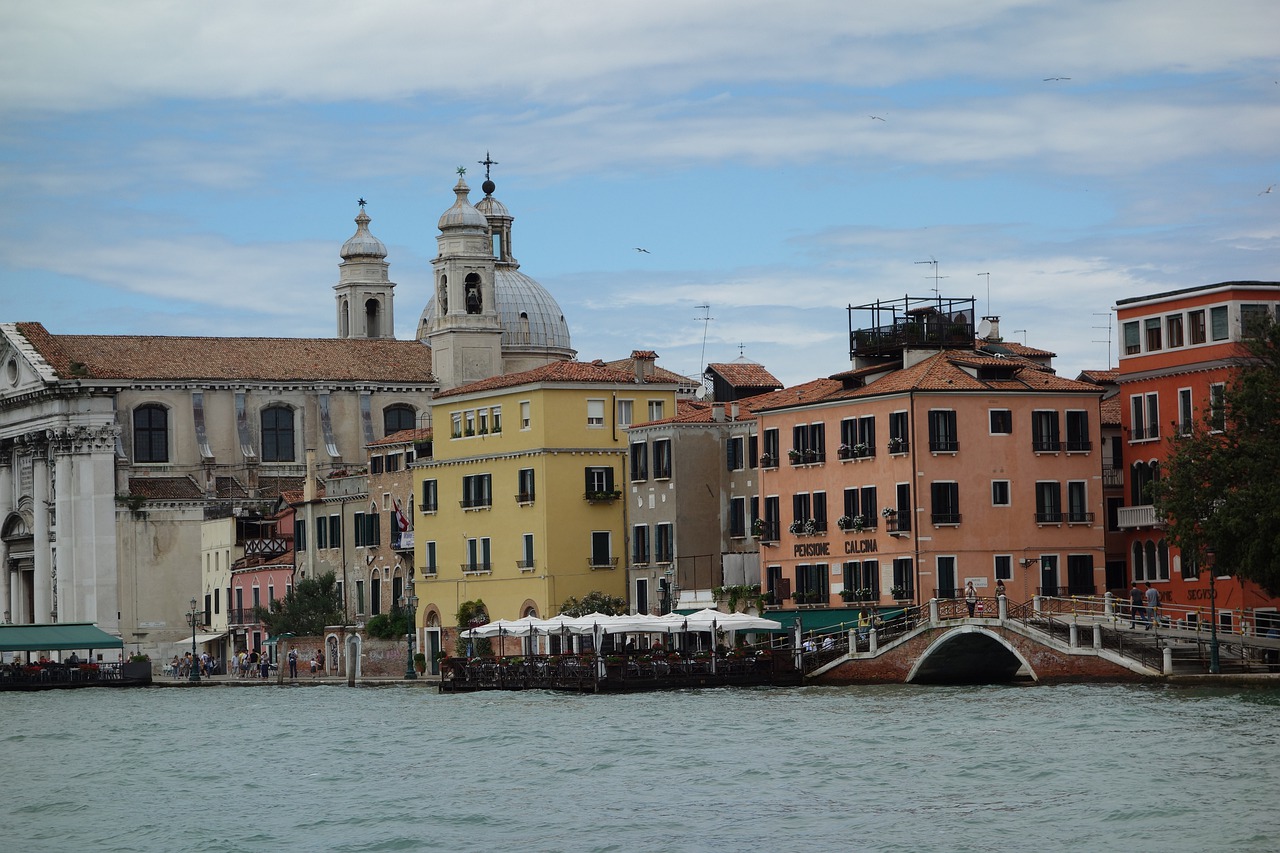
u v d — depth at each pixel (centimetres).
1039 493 12000
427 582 15700
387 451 16750
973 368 12150
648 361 14762
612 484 14400
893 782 7088
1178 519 10256
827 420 12462
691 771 7562
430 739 9206
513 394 14600
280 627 17388
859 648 11269
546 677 12038
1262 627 11150
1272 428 10194
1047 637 10469
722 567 13450
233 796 7575
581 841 6297
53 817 7262
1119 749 7512
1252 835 5944
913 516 11775
